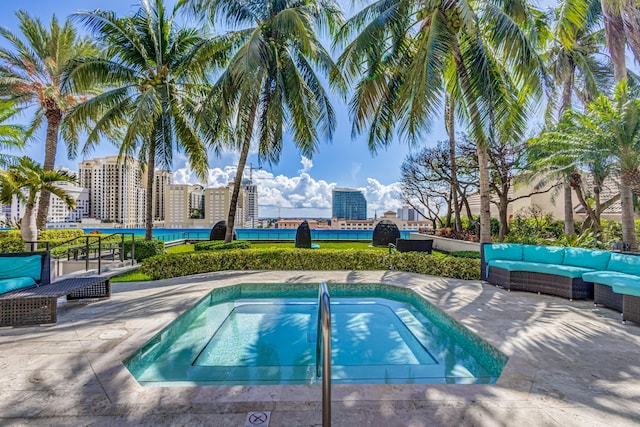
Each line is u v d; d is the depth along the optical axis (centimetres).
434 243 1452
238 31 970
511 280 597
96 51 1135
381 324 489
